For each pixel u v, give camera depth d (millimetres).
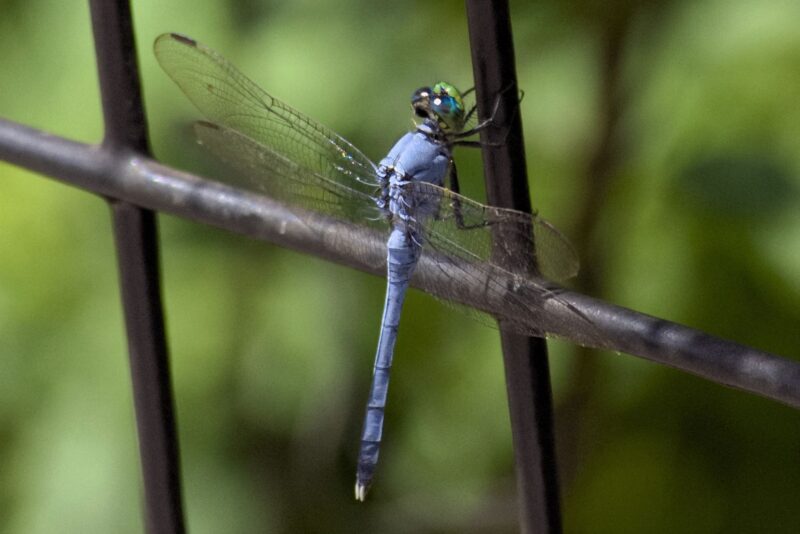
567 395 1042
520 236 949
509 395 945
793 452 1051
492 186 945
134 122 953
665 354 931
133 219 956
